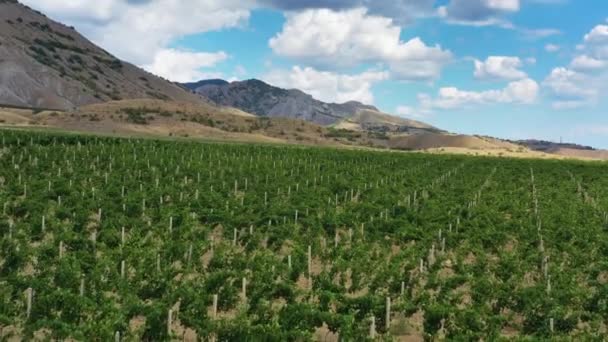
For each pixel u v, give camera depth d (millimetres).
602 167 95812
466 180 73438
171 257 34094
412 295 30781
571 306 28516
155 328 22391
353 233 43406
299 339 21953
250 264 32938
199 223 44531
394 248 42375
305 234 42688
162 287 27719
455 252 39531
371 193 60406
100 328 21391
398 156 101750
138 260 31875
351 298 26016
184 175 65188
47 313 23797
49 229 39656
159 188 54438
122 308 24078
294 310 23938
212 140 142875
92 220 41906
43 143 86562
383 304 25875
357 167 81750
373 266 33344
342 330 22734
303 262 34125
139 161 71312
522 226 45312
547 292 28375
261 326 22016
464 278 30422
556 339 22938
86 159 71188
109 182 56781
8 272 31125
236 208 48625
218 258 33219
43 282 26438
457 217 47219
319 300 26453
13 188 51438
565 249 39250
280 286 28156
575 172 87375
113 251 33531
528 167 92812
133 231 38438
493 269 33750
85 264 30453
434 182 68875
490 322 24438
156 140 99625
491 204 56062
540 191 64938
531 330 25703
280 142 181875
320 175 71000
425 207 52312
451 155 113188
